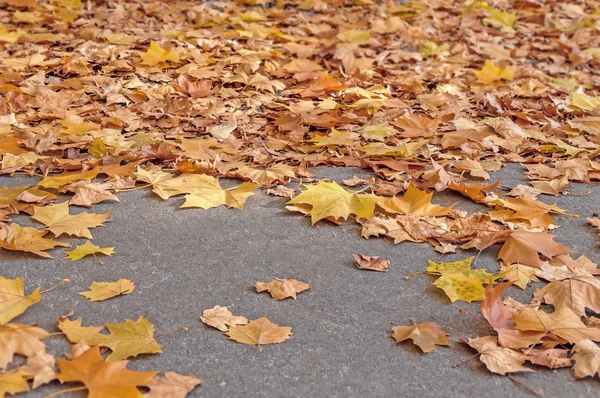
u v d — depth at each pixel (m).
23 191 2.28
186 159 2.49
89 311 1.91
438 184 2.38
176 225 2.21
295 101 2.94
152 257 2.09
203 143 2.57
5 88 2.82
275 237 2.18
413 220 2.21
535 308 1.94
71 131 2.61
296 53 3.38
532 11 4.45
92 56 3.15
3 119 2.65
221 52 3.31
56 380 1.74
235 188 2.37
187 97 2.88
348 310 1.95
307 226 2.23
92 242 2.13
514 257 2.08
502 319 1.88
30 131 2.59
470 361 1.83
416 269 2.08
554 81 3.37
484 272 2.04
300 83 3.12
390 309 1.96
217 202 2.30
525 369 1.79
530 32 4.11
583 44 3.93
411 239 2.17
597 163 2.56
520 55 3.70
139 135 2.62
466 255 2.13
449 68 3.38
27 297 1.90
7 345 1.78
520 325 1.88
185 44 3.34
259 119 2.79
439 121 2.83
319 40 3.61
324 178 2.46
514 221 2.25
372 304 1.97
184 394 1.72
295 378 1.78
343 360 1.82
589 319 1.91
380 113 2.87
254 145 2.63
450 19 4.20
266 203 2.32
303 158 2.55
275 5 4.22
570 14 4.42
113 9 3.85
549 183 2.44
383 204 2.26
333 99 2.99
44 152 2.52
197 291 1.98
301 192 2.33
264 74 3.14
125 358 1.79
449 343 1.87
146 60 3.11
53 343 1.83
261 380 1.77
